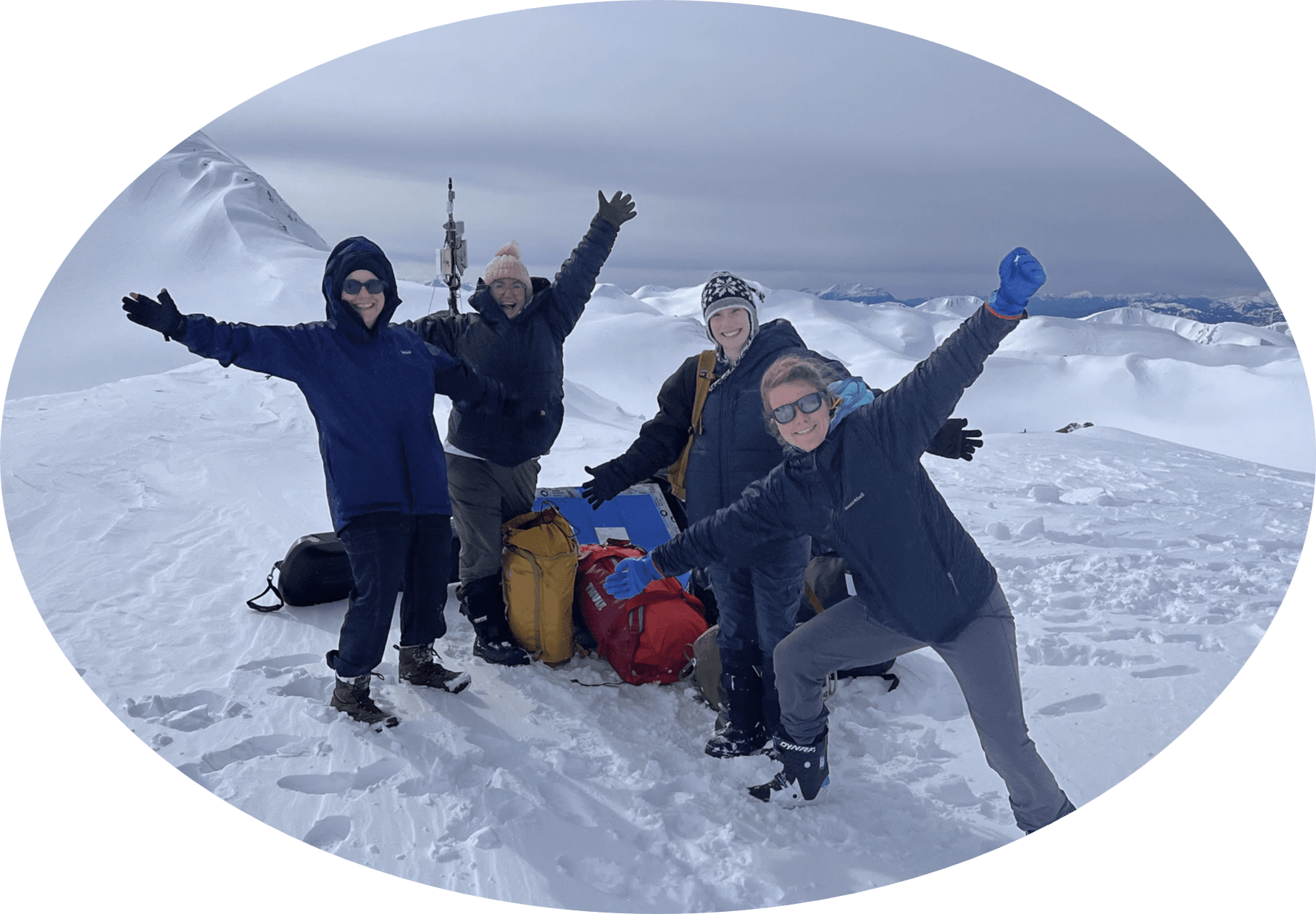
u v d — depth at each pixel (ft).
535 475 15.47
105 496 21.21
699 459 12.05
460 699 13.30
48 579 16.80
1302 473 29.94
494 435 14.29
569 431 34.32
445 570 13.25
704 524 10.50
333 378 12.31
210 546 18.57
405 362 12.83
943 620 9.64
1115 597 16.74
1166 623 15.72
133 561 17.72
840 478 9.57
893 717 13.26
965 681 9.89
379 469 12.46
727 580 11.81
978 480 26.50
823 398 9.50
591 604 14.29
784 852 10.48
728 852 10.46
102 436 26.16
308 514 20.72
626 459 13.16
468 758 11.88
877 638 10.10
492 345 14.40
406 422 12.75
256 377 35.19
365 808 10.96
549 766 11.85
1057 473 27.86
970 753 12.40
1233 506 23.48
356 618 12.39
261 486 22.53
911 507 9.41
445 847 10.41
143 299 11.32
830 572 13.23
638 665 13.80
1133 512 22.68
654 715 13.25
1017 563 18.33
